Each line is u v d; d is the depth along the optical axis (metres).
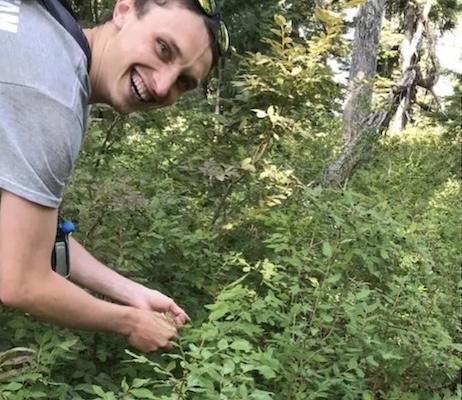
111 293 2.10
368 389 2.64
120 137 4.02
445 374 2.83
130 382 2.26
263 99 3.79
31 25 1.46
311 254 2.90
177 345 1.88
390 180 7.32
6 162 1.43
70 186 2.72
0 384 1.79
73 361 2.27
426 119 14.26
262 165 3.76
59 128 1.45
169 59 1.66
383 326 2.65
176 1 1.66
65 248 1.87
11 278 1.50
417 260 3.44
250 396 1.74
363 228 2.97
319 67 3.68
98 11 4.88
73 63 1.51
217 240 3.55
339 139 6.69
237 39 10.14
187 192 3.86
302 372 2.21
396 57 19.38
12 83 1.42
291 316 2.41
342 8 3.97
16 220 1.46
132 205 2.68
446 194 8.38
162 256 2.95
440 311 3.17
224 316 2.47
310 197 3.34
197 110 4.45
